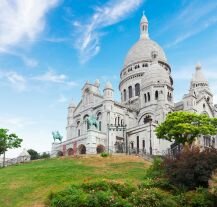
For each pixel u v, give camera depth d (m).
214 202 39.69
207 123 77.06
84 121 114.50
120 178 54.03
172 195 42.66
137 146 101.62
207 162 44.50
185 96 106.31
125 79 134.00
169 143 95.94
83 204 39.66
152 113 110.44
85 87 117.19
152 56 130.38
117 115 110.75
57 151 105.69
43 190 48.84
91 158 72.56
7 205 44.34
